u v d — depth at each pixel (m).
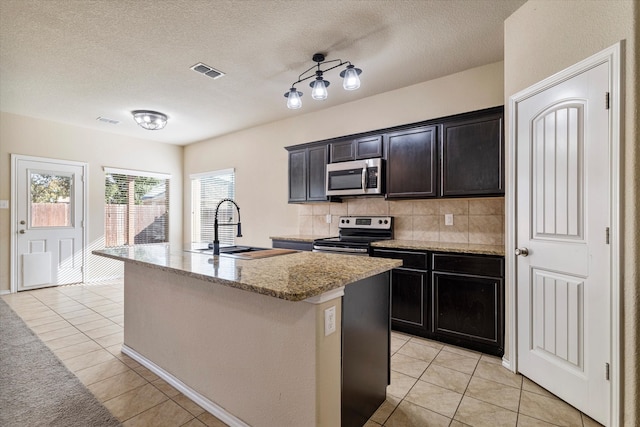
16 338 2.91
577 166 1.82
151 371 2.31
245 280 1.42
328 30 2.49
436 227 3.36
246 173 5.25
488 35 2.57
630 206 1.54
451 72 3.21
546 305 2.04
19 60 2.91
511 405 1.90
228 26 2.43
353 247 3.23
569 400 1.88
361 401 1.69
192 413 1.84
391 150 3.31
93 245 5.21
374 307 1.82
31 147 4.58
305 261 1.97
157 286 2.27
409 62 3.00
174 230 6.27
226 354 1.76
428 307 2.84
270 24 2.41
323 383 1.39
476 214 3.13
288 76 3.29
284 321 1.47
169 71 3.16
